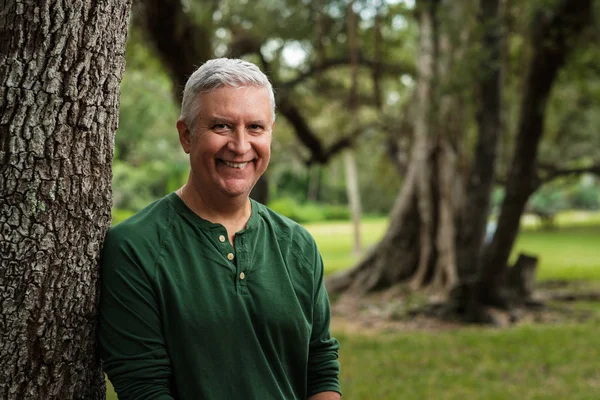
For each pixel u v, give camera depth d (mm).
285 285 1953
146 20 8672
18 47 1748
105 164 1920
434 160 13086
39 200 1790
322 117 19109
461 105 11898
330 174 48719
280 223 2074
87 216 1877
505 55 11414
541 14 9062
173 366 1836
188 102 1900
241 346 1856
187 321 1818
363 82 16719
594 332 9633
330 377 2133
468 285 11062
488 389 6832
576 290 14000
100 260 1931
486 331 10070
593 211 57938
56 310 1849
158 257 1850
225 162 1889
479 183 12070
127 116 19203
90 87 1834
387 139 17375
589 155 22188
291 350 1963
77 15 1786
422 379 7242
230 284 1878
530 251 24547
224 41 13016
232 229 1971
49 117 1781
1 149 1760
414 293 12930
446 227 12734
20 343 1812
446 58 12000
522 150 10023
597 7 8828
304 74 15195
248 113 1871
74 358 1898
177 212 1925
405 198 13719
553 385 6988
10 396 1821
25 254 1789
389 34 14852
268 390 1871
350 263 23312
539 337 9273
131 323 1814
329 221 56406
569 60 9586
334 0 12117
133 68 12977
